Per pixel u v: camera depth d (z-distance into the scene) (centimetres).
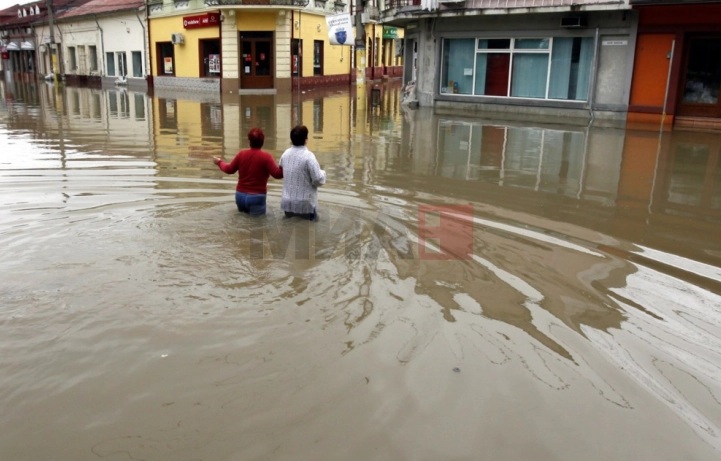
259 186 676
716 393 359
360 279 507
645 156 1177
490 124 1708
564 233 666
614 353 401
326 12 3553
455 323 433
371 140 1382
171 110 2120
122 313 429
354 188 863
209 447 296
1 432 304
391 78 4931
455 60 2169
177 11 3425
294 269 522
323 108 2230
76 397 334
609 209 775
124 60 4022
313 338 404
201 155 1141
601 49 1805
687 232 681
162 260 531
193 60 3422
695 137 1451
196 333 405
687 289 513
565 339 417
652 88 1736
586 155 1185
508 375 368
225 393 340
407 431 313
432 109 2147
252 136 664
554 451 302
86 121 1736
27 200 734
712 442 314
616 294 497
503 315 450
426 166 1054
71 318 419
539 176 977
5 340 388
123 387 344
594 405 342
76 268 507
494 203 794
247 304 450
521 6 1867
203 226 636
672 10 1659
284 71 3272
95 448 295
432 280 512
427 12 2042
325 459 290
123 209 697
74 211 683
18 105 2311
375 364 374
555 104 1936
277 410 327
